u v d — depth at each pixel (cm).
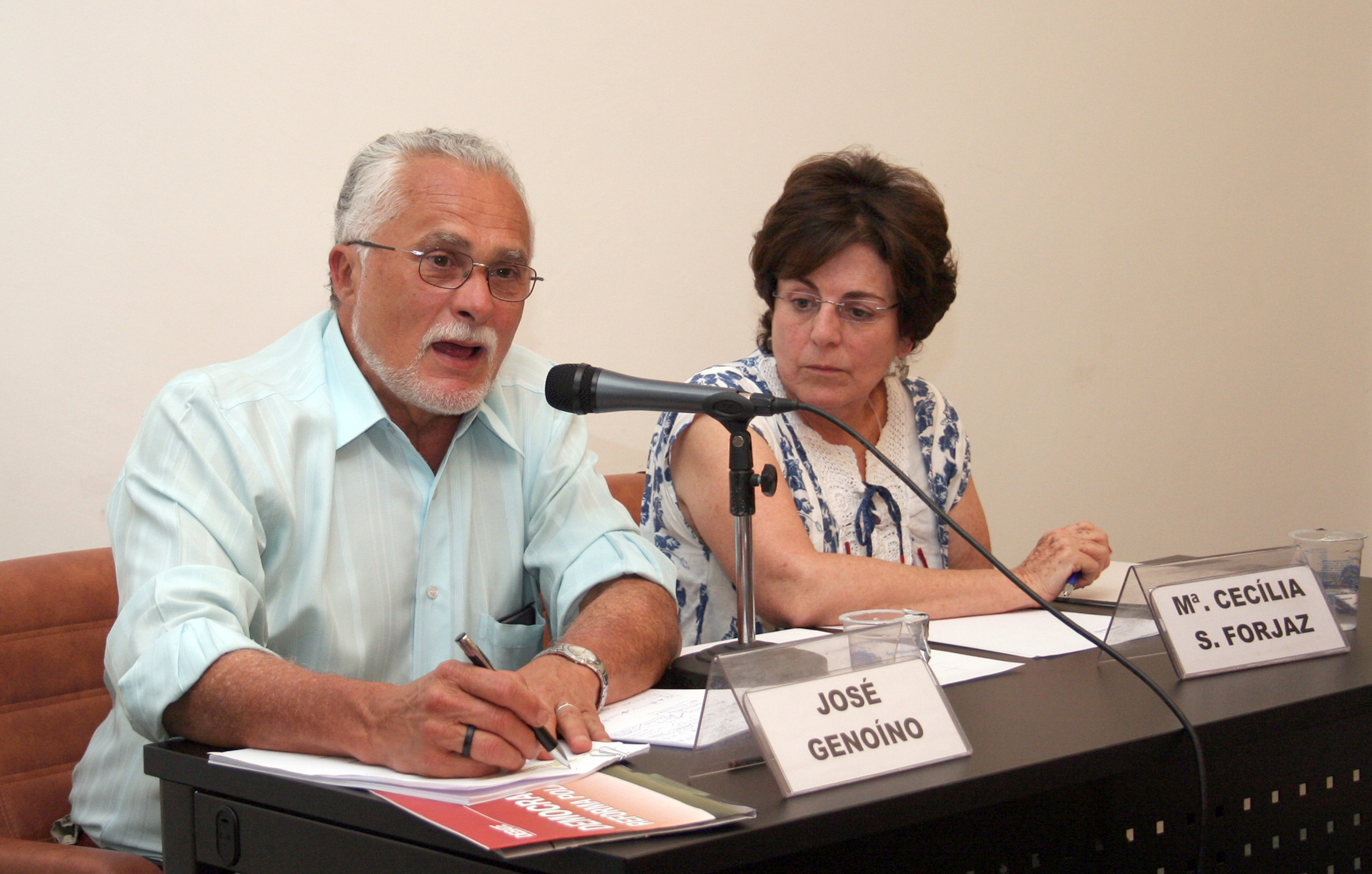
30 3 190
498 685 87
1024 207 317
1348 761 126
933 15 297
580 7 244
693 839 74
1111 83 334
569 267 245
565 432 167
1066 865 104
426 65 227
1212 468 364
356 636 144
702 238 264
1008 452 317
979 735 99
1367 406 406
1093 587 181
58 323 194
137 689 110
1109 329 337
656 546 187
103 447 200
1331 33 387
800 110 277
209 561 123
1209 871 115
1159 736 99
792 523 170
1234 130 363
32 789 145
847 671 93
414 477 151
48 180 192
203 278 207
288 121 214
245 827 95
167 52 202
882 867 91
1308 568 133
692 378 187
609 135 249
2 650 145
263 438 138
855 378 181
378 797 84
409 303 138
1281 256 378
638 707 117
